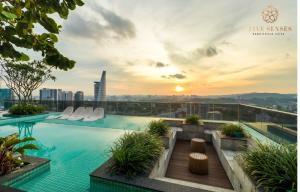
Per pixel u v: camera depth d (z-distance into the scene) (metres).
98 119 10.36
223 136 4.78
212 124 7.02
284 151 2.41
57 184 3.00
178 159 4.59
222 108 8.72
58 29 1.22
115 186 2.46
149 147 3.23
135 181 2.44
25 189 2.83
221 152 4.38
